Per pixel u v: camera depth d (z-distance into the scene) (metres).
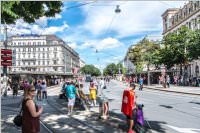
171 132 10.36
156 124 11.96
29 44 141.62
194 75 65.12
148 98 25.69
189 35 50.75
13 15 7.28
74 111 16.50
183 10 74.06
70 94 15.62
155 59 56.22
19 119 6.49
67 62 156.25
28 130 6.15
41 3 9.49
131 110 9.52
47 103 21.92
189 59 50.84
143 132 9.77
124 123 11.72
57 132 10.62
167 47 53.72
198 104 20.08
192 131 10.52
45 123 12.55
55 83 67.75
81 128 11.30
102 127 11.41
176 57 52.12
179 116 14.26
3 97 28.30
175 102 21.72
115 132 10.34
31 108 6.10
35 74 51.94
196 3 64.56
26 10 9.00
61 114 15.38
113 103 21.34
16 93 29.58
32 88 6.26
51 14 10.97
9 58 21.98
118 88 47.00
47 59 140.88
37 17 10.29
